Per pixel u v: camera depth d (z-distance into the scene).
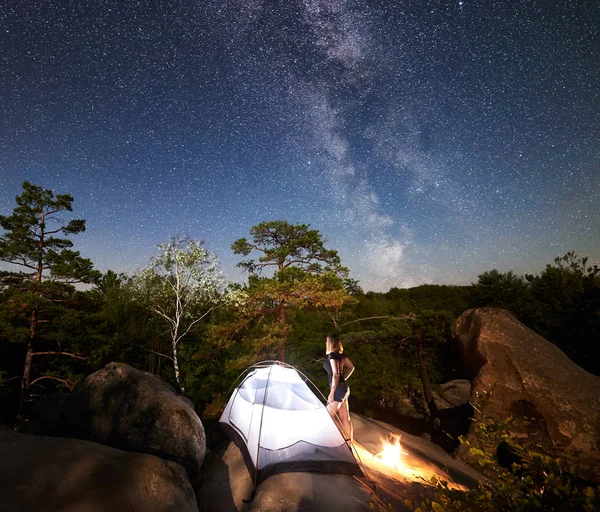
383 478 5.54
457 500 2.17
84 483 3.39
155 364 19.98
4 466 3.28
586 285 19.09
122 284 19.64
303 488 4.76
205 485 5.44
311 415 5.67
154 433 5.34
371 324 22.14
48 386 21.16
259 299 13.87
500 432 2.50
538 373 10.31
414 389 21.66
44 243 18.50
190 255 14.32
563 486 1.93
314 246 15.34
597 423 9.45
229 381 18.00
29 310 17.05
